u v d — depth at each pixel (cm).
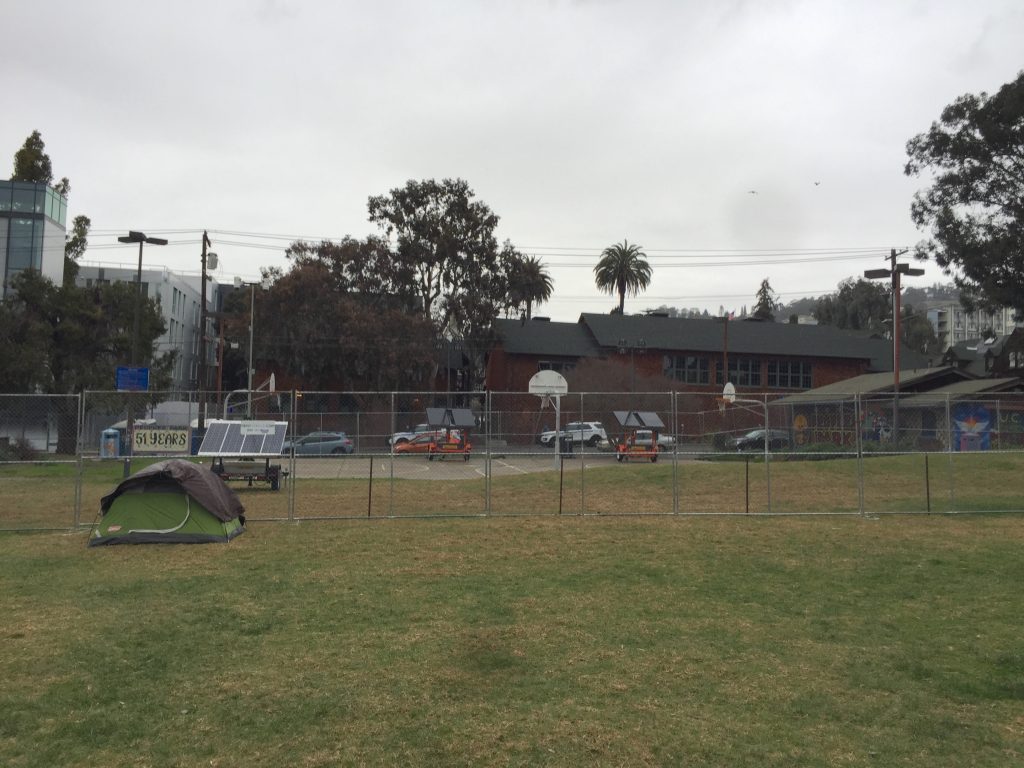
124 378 3575
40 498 1925
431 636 830
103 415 3841
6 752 558
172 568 1158
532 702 653
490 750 563
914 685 701
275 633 841
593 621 891
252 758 550
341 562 1201
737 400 2850
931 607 958
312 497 2016
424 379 6066
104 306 4703
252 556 1245
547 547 1313
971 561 1206
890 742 583
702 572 1137
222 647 792
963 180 3931
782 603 973
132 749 564
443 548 1306
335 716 622
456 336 6344
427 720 615
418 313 5966
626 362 6588
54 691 673
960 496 1942
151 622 879
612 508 1791
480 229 6175
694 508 1786
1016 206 3888
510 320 6975
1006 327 14262
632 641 819
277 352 5750
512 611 930
